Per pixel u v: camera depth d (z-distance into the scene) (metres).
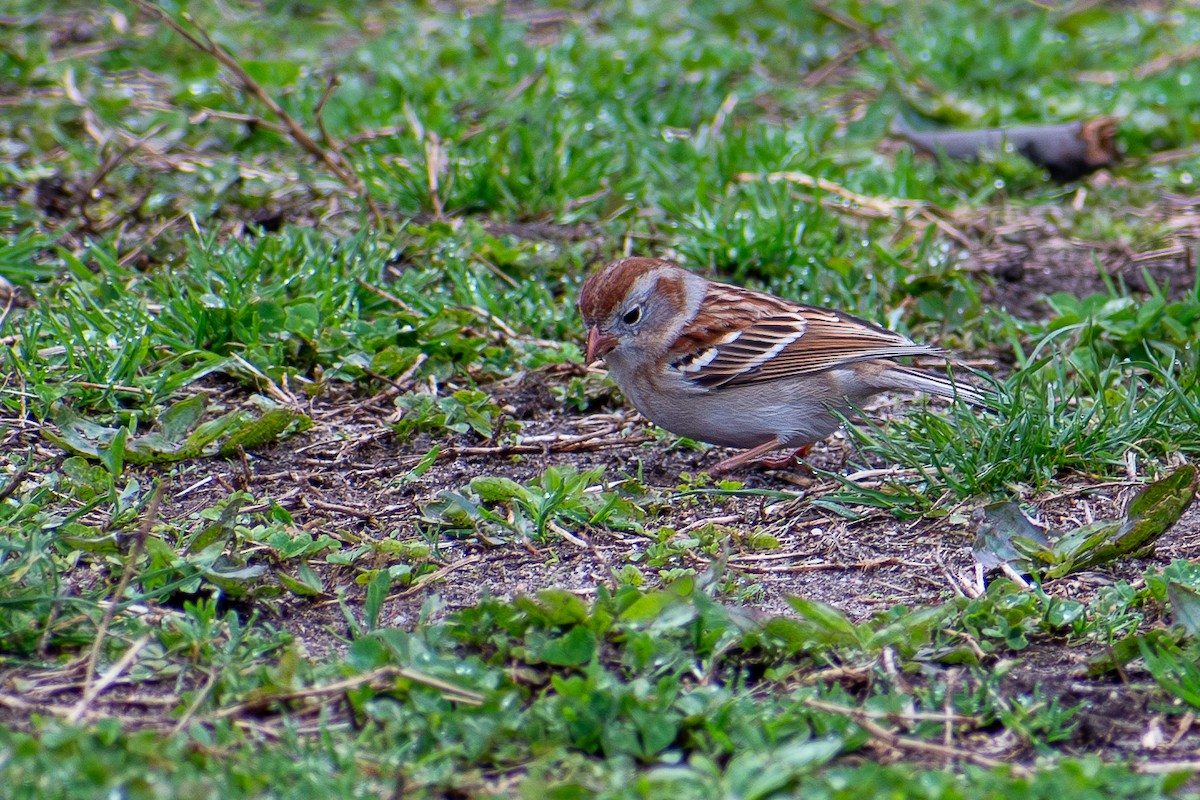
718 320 9.52
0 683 6.32
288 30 19.48
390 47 17.88
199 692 6.11
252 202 13.71
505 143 14.42
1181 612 6.77
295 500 8.70
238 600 7.31
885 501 8.61
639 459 9.77
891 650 6.68
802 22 19.94
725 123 14.96
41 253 12.49
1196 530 8.27
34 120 15.28
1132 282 12.80
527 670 6.40
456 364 10.87
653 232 13.52
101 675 6.38
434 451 9.11
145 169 14.27
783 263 12.65
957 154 15.75
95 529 7.84
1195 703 6.20
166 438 9.13
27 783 5.25
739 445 9.80
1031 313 12.32
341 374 10.55
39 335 10.38
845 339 9.49
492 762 5.77
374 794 5.43
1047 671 6.66
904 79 17.47
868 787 5.35
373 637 6.56
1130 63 18.14
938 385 9.34
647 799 5.29
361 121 15.76
